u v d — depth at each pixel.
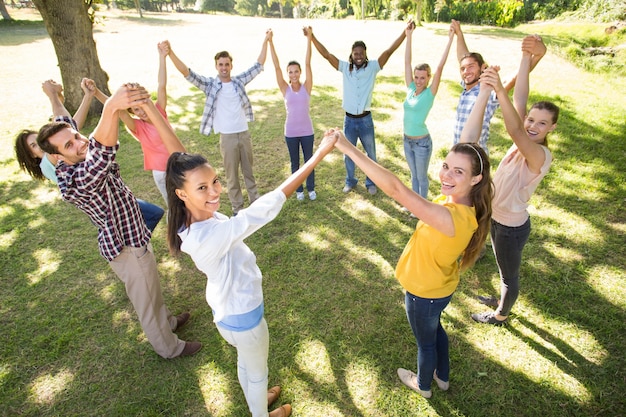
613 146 5.84
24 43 18.09
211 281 1.90
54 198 5.42
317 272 3.87
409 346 3.05
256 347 2.01
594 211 4.46
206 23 26.06
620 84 9.14
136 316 3.48
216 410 2.68
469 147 1.89
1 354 3.15
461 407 2.59
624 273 3.58
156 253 4.30
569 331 3.06
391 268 3.88
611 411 2.50
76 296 3.72
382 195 5.13
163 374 2.94
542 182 5.04
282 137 6.95
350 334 3.18
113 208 2.44
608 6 18.97
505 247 2.71
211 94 4.39
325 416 2.60
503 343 3.00
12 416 2.69
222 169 6.02
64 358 3.11
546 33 17.94
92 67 7.91
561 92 8.45
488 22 23.42
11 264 4.16
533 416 2.51
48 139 2.16
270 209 1.83
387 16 32.34
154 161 3.93
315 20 28.20
